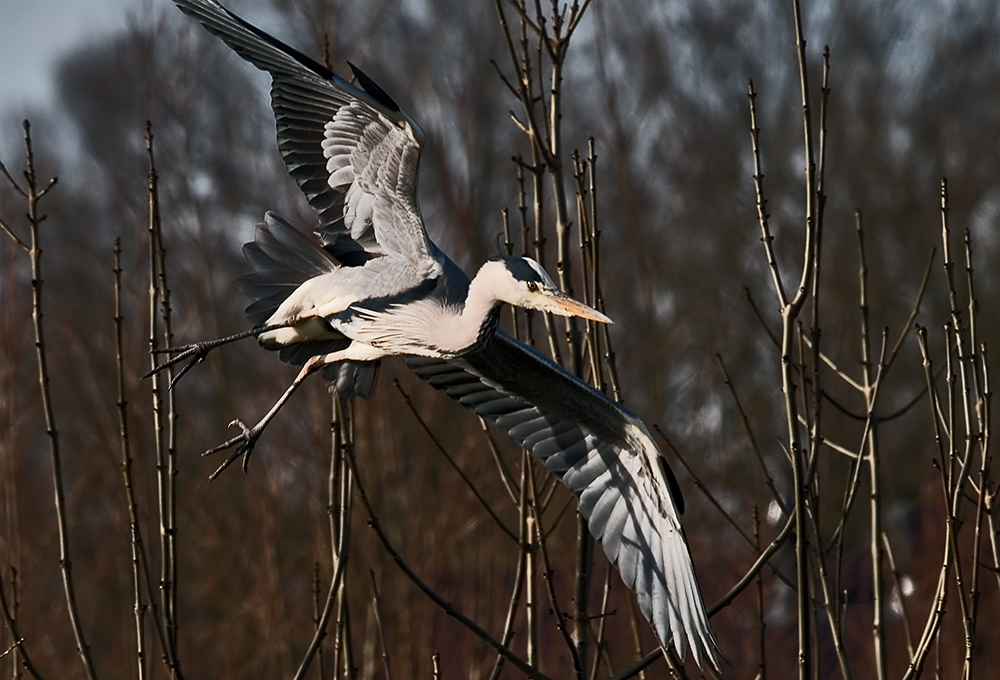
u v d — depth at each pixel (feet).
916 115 122.62
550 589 25.93
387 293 27.12
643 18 110.63
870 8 125.39
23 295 47.83
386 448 44.60
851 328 69.00
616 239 86.12
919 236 107.76
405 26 100.68
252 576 49.11
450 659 42.93
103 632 49.67
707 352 59.11
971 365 25.49
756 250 83.46
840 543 26.84
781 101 116.57
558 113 29.35
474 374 28.78
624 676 25.70
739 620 47.60
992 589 45.93
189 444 54.75
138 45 63.98
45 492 52.21
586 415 27.53
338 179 26.91
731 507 56.03
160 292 27.20
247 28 25.71
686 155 105.60
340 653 26.55
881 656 26.86
